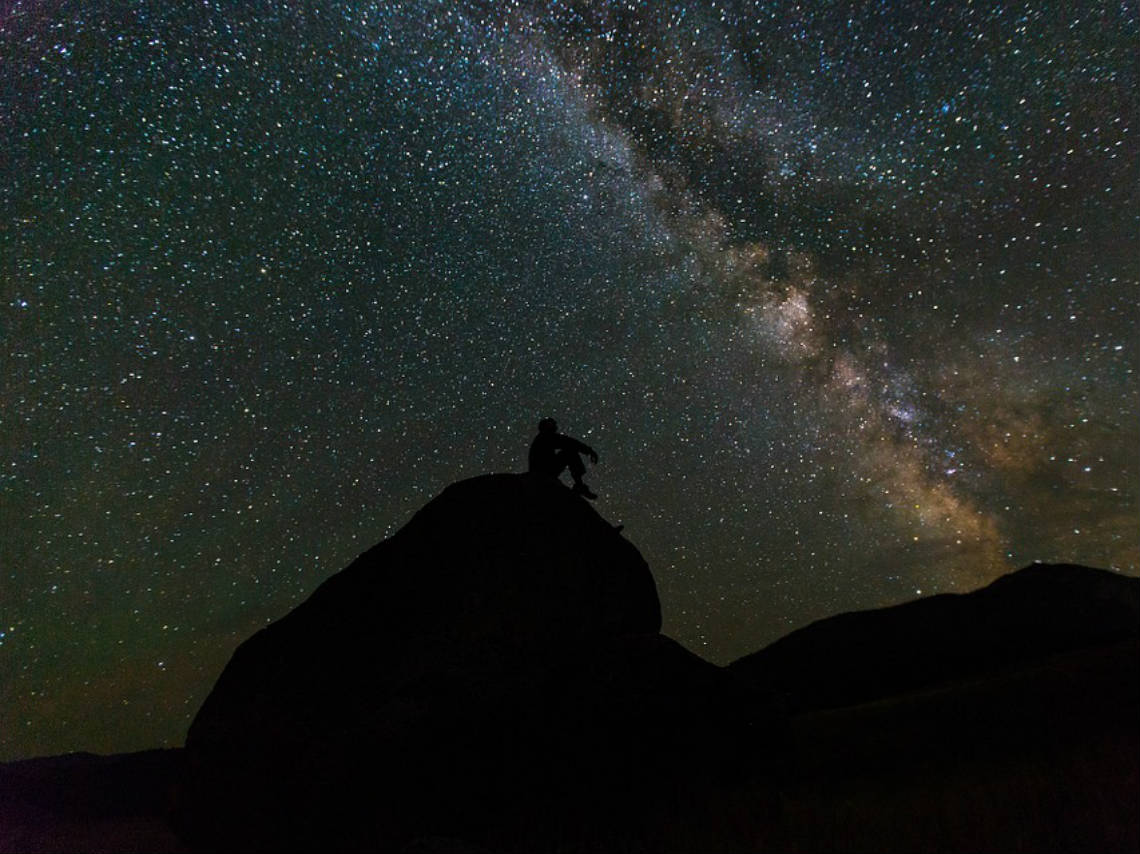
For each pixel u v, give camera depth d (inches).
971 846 140.0
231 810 188.5
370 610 215.3
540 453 266.1
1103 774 152.5
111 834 220.8
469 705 188.2
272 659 211.0
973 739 178.5
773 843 153.2
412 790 178.2
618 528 243.8
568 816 171.5
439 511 232.1
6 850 218.1
